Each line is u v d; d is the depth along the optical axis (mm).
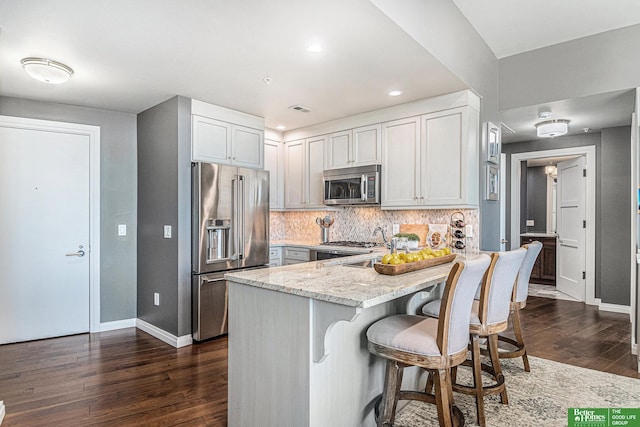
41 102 3717
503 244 5426
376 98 3695
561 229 5809
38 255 3713
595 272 5090
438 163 3619
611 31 3375
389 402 1866
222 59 2746
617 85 3334
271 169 5062
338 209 4953
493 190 3902
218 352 3359
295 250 4750
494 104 3910
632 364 3035
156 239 3869
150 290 3953
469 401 2434
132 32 2330
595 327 4062
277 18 2170
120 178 4145
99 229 4004
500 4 3004
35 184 3701
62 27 2266
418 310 2514
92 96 3600
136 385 2676
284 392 1798
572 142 5266
